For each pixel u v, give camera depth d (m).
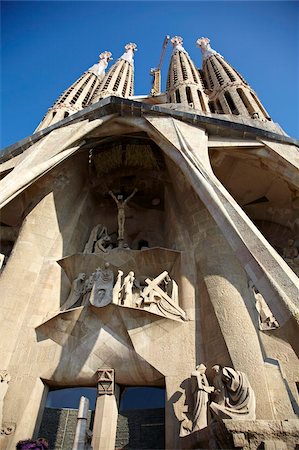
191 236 13.47
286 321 5.57
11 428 9.44
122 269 13.26
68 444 10.52
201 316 10.91
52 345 11.38
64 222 14.98
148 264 13.34
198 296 11.53
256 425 6.54
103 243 14.75
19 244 13.41
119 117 15.34
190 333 10.57
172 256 13.07
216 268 11.45
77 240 15.29
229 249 11.82
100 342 11.05
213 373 9.28
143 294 11.52
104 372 10.55
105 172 17.12
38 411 10.26
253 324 9.77
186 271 12.38
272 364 8.84
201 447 7.47
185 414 8.76
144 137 15.72
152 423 10.35
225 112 29.28
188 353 10.13
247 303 10.32
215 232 12.59
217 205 8.93
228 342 9.42
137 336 10.82
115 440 9.94
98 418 9.65
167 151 13.18
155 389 11.15
